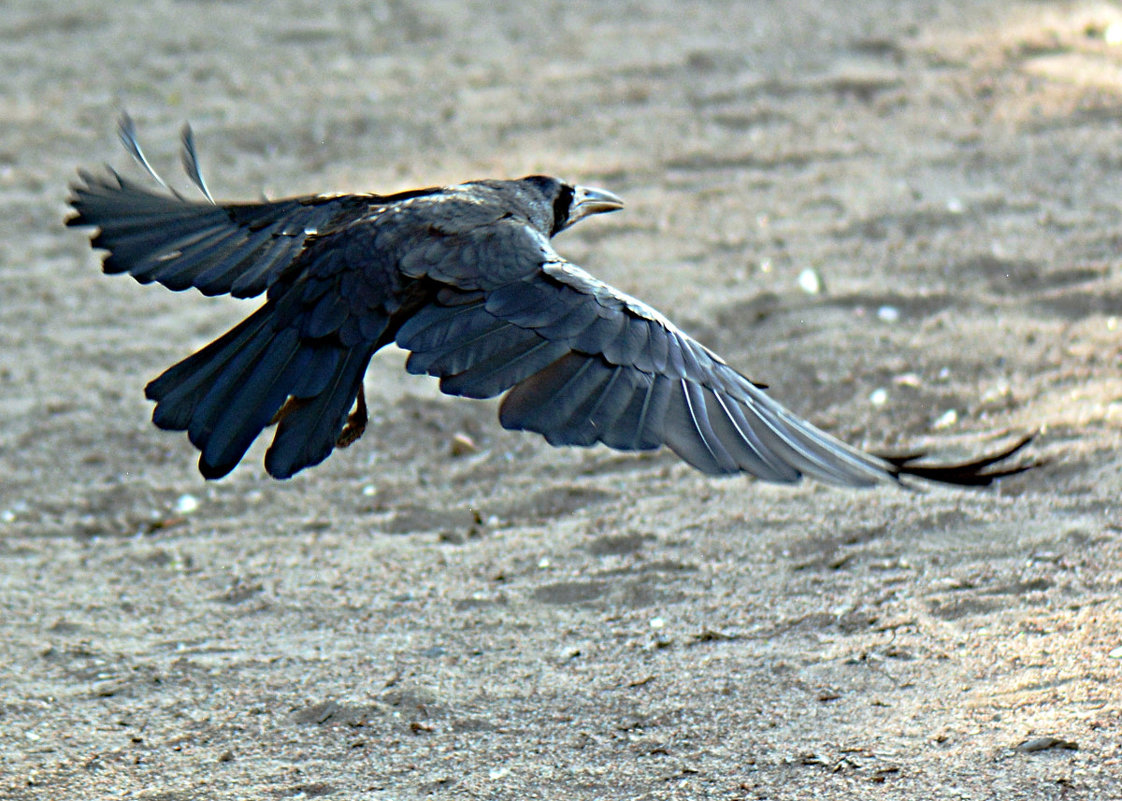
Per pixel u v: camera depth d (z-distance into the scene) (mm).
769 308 15219
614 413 5719
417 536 11812
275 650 10078
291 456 6250
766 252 16562
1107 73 20875
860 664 9047
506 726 8828
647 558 10922
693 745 8398
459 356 6086
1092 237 15930
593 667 9430
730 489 12039
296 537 12031
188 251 7250
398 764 8539
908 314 14742
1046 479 11281
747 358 14180
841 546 10734
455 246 6562
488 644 9883
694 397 5789
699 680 9094
